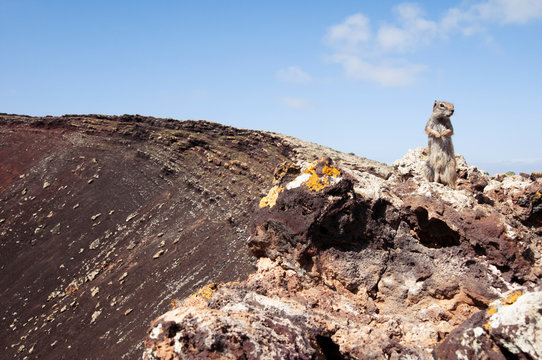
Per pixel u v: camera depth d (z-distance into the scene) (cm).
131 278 4331
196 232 4791
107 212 5888
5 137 8044
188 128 7288
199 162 6288
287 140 6662
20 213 6175
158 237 4994
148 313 3700
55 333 3859
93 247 5241
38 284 4753
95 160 7012
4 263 5238
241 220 4659
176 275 4141
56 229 5709
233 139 6756
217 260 4144
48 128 8112
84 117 8238
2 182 6975
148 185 6275
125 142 7262
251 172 5659
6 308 4438
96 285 4412
